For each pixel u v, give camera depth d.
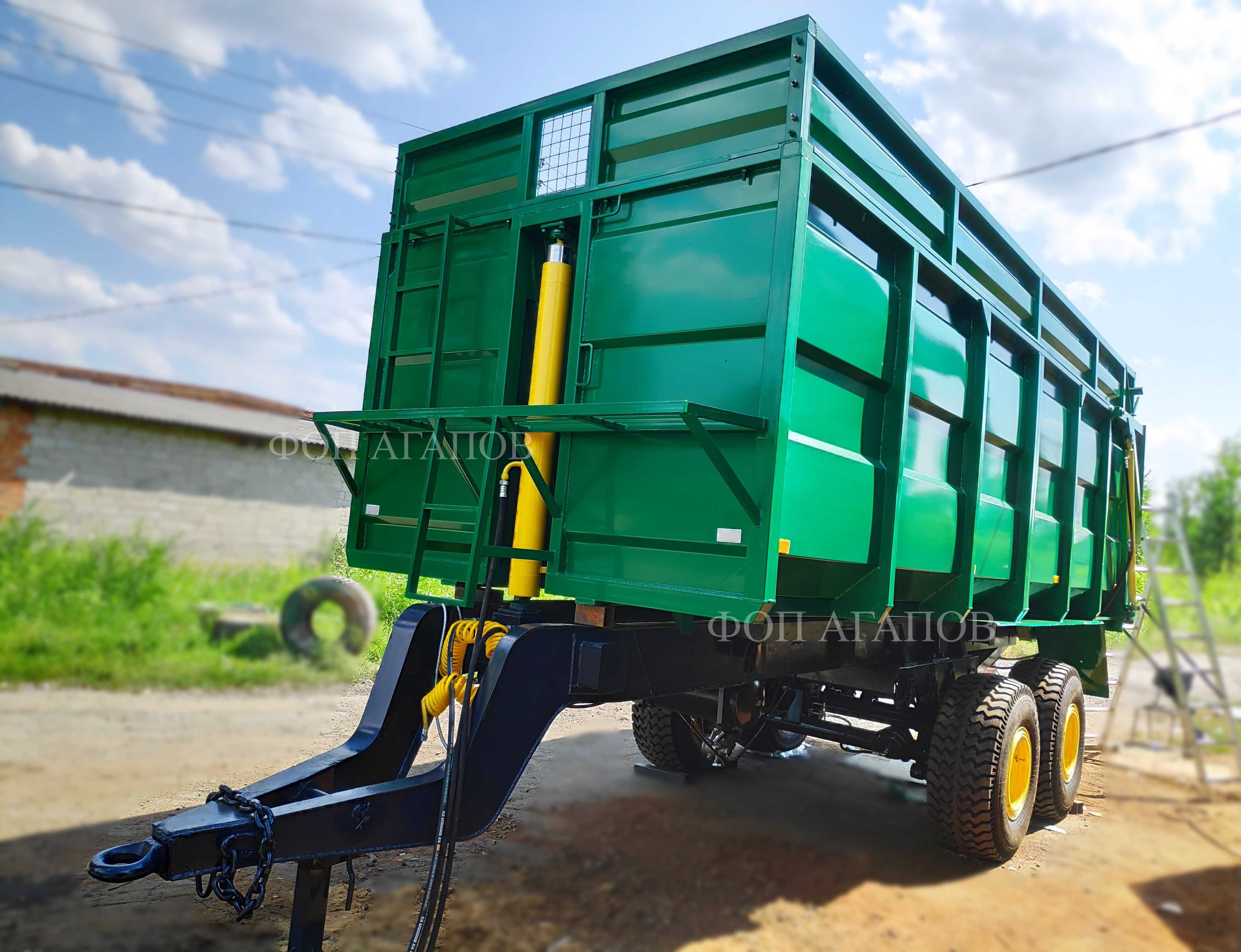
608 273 2.78
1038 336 4.36
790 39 2.49
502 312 3.04
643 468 2.56
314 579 7.59
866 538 2.85
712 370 2.48
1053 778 4.27
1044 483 4.68
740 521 2.32
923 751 4.02
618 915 2.90
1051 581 4.75
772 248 2.39
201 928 2.67
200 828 1.82
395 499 3.36
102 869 1.66
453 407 3.11
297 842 1.97
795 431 2.52
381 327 3.50
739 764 4.93
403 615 2.90
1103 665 5.64
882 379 2.93
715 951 2.69
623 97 2.91
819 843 3.71
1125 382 6.28
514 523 2.91
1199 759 5.82
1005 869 3.65
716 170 2.55
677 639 2.89
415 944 2.12
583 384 2.80
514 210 3.07
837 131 2.68
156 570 7.62
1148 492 6.97
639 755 4.93
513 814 3.87
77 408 7.55
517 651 2.43
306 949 2.09
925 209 3.28
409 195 3.54
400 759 2.68
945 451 3.50
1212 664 6.42
